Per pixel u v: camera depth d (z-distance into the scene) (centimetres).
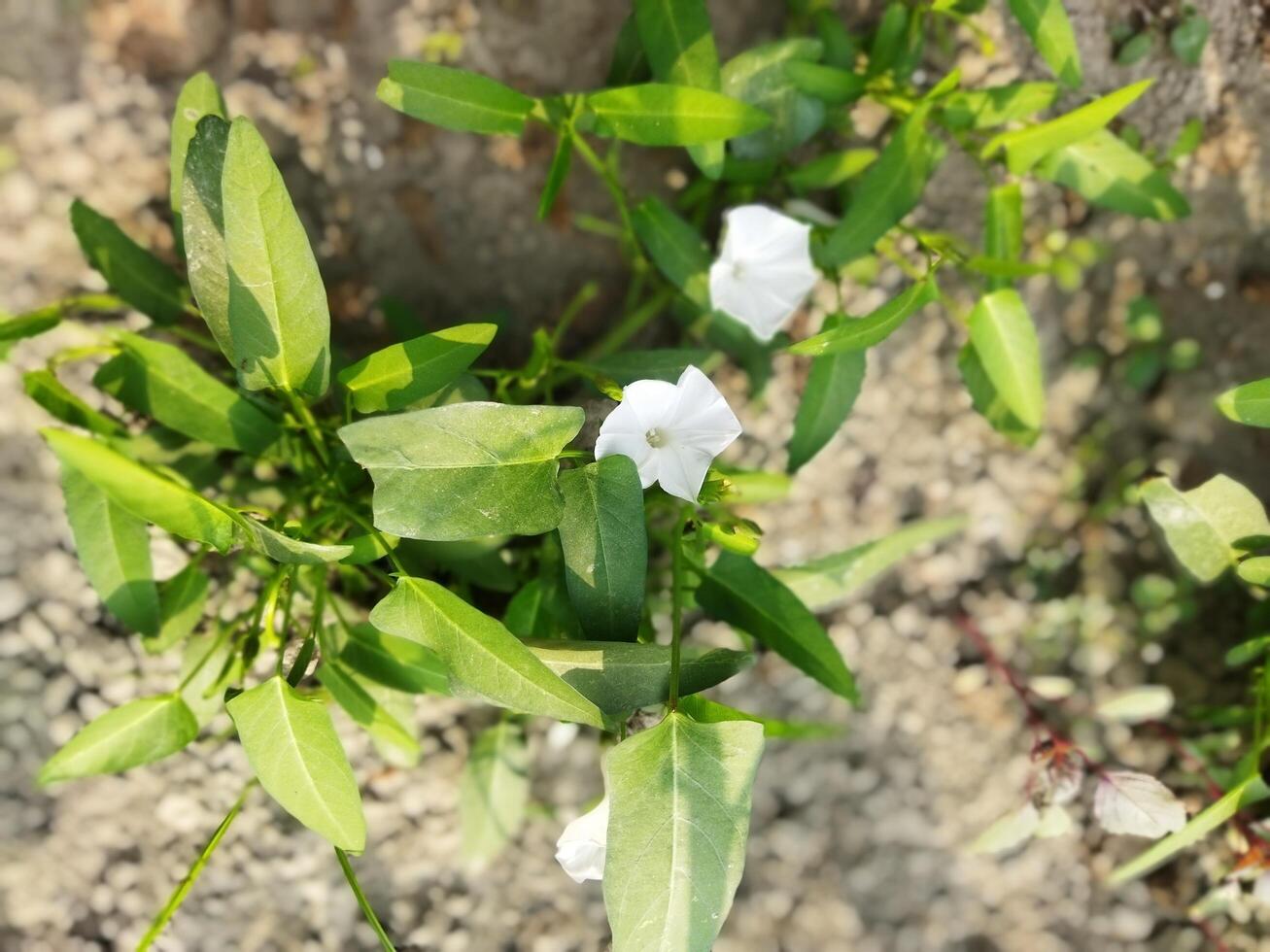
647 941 26
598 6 39
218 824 40
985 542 45
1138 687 45
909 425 44
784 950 45
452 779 41
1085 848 45
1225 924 44
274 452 33
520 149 40
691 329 41
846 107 39
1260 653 42
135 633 39
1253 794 35
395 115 39
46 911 39
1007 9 40
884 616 45
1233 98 41
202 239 28
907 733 45
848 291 42
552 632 34
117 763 30
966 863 45
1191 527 34
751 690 44
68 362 37
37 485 38
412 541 34
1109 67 40
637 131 33
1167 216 37
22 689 38
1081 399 44
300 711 27
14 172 37
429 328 41
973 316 35
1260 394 31
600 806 29
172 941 40
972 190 42
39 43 37
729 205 41
